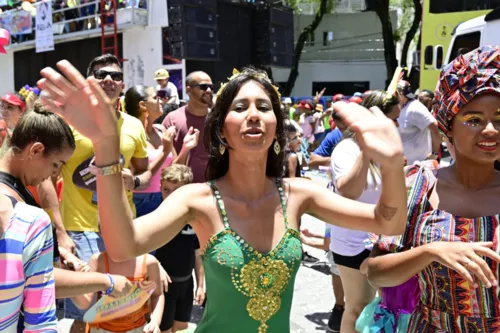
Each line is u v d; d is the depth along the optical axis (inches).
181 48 608.4
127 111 186.1
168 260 144.3
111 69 154.9
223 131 72.9
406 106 209.0
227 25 727.7
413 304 92.7
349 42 1134.4
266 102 71.6
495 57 73.0
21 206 74.1
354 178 119.1
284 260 69.8
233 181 72.6
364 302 131.0
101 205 61.4
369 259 83.1
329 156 215.8
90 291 94.3
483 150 74.4
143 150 155.5
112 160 60.7
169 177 145.7
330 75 1143.6
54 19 662.5
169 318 144.6
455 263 68.5
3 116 182.1
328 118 551.2
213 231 69.9
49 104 58.9
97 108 58.9
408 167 86.7
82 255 137.1
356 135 64.2
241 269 67.9
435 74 406.6
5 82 772.0
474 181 78.7
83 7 632.4
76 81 58.7
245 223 70.3
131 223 62.8
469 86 74.0
